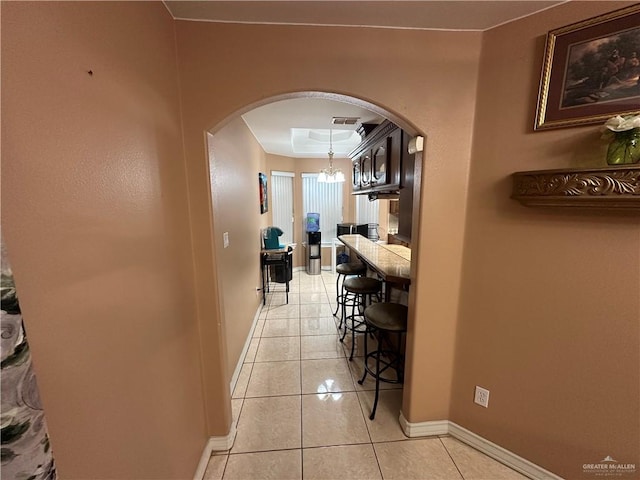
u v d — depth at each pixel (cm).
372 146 290
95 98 72
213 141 160
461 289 155
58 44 60
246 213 294
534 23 120
